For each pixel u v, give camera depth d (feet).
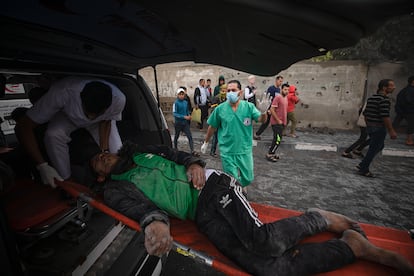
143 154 5.54
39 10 3.27
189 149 20.13
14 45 3.97
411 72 25.07
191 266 7.52
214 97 23.25
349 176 14.49
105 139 7.59
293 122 23.82
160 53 6.00
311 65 27.14
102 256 5.18
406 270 3.99
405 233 5.21
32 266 4.46
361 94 26.81
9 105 11.97
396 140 22.89
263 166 16.15
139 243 5.89
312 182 13.61
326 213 5.11
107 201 4.67
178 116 17.72
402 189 12.74
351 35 2.25
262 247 4.08
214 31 2.94
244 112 8.37
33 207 4.74
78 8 3.21
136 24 3.89
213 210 4.65
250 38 3.01
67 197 5.12
